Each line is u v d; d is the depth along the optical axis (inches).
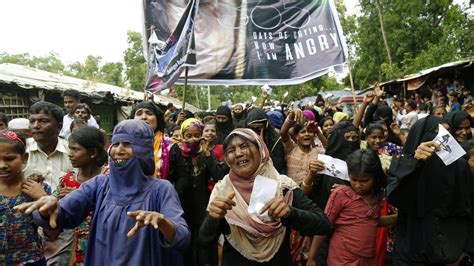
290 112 186.4
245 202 98.3
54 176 143.2
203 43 274.2
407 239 126.0
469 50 903.1
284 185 100.7
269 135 182.5
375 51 1199.6
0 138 107.8
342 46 270.5
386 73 1013.8
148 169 93.8
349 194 133.9
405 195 125.0
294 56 275.9
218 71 276.2
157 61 254.4
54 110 143.6
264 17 275.1
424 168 122.1
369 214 132.6
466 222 125.0
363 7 1199.6
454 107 446.0
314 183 165.8
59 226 89.5
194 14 238.1
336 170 151.7
